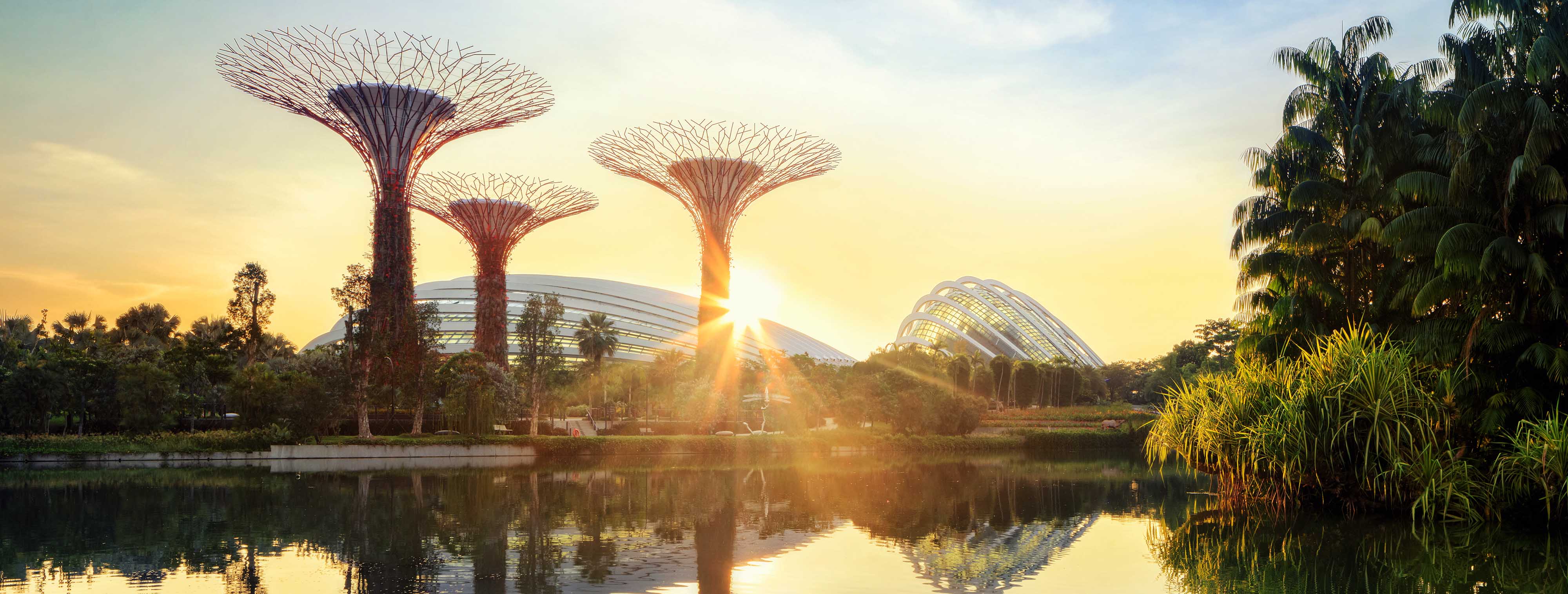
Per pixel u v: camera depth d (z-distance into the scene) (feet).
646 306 460.14
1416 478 72.28
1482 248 74.38
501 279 249.55
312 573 60.39
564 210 252.42
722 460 191.11
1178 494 112.37
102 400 184.75
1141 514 90.43
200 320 334.24
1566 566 59.77
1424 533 70.95
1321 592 54.70
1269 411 78.84
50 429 205.46
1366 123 89.25
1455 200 77.66
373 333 194.70
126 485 122.52
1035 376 396.57
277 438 177.58
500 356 247.50
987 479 137.69
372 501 101.81
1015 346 490.90
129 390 177.58
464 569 61.98
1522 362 75.61
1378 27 94.02
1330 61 94.89
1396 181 85.71
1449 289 77.87
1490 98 73.20
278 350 351.87
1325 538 70.64
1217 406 84.69
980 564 63.87
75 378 181.68
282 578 58.85
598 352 288.71
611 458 192.24
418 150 205.77
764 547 70.90
